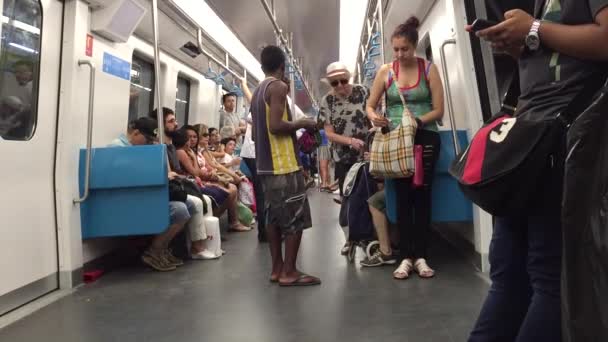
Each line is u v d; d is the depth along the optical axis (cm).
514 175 123
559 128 120
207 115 743
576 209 103
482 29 132
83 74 353
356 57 941
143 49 509
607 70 119
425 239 334
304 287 314
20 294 287
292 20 729
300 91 1311
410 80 329
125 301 297
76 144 342
